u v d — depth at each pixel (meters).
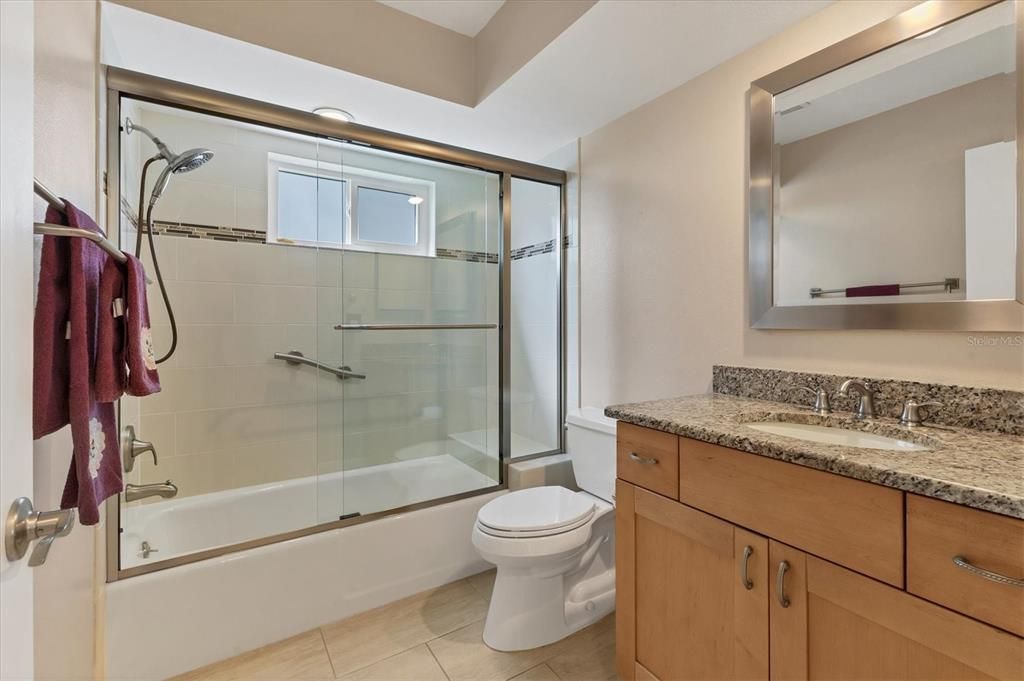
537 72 1.75
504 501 1.78
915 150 1.21
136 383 0.97
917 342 1.22
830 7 1.38
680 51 1.61
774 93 1.50
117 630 1.43
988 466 0.83
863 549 0.86
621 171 2.12
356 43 1.78
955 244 1.15
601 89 1.88
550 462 2.39
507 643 1.59
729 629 1.10
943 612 0.76
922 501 0.79
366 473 2.45
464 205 2.51
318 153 2.23
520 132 2.30
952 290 1.15
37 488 0.82
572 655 1.57
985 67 1.10
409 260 2.56
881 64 1.27
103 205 1.42
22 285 0.57
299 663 1.55
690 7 1.39
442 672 1.50
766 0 1.36
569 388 2.46
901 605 0.81
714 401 1.53
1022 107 1.05
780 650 1.00
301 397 2.38
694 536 1.17
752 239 1.56
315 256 2.38
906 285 1.23
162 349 2.08
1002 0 1.07
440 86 1.96
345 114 2.10
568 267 2.47
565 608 1.72
